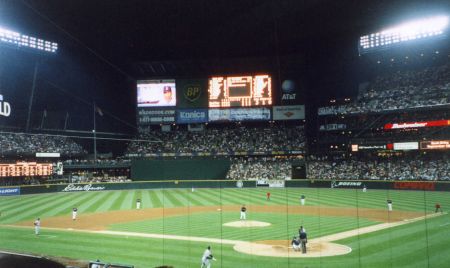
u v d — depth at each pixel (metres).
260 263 22.17
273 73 87.69
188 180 78.62
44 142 80.56
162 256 24.28
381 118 75.00
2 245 28.19
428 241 26.53
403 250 24.33
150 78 89.50
